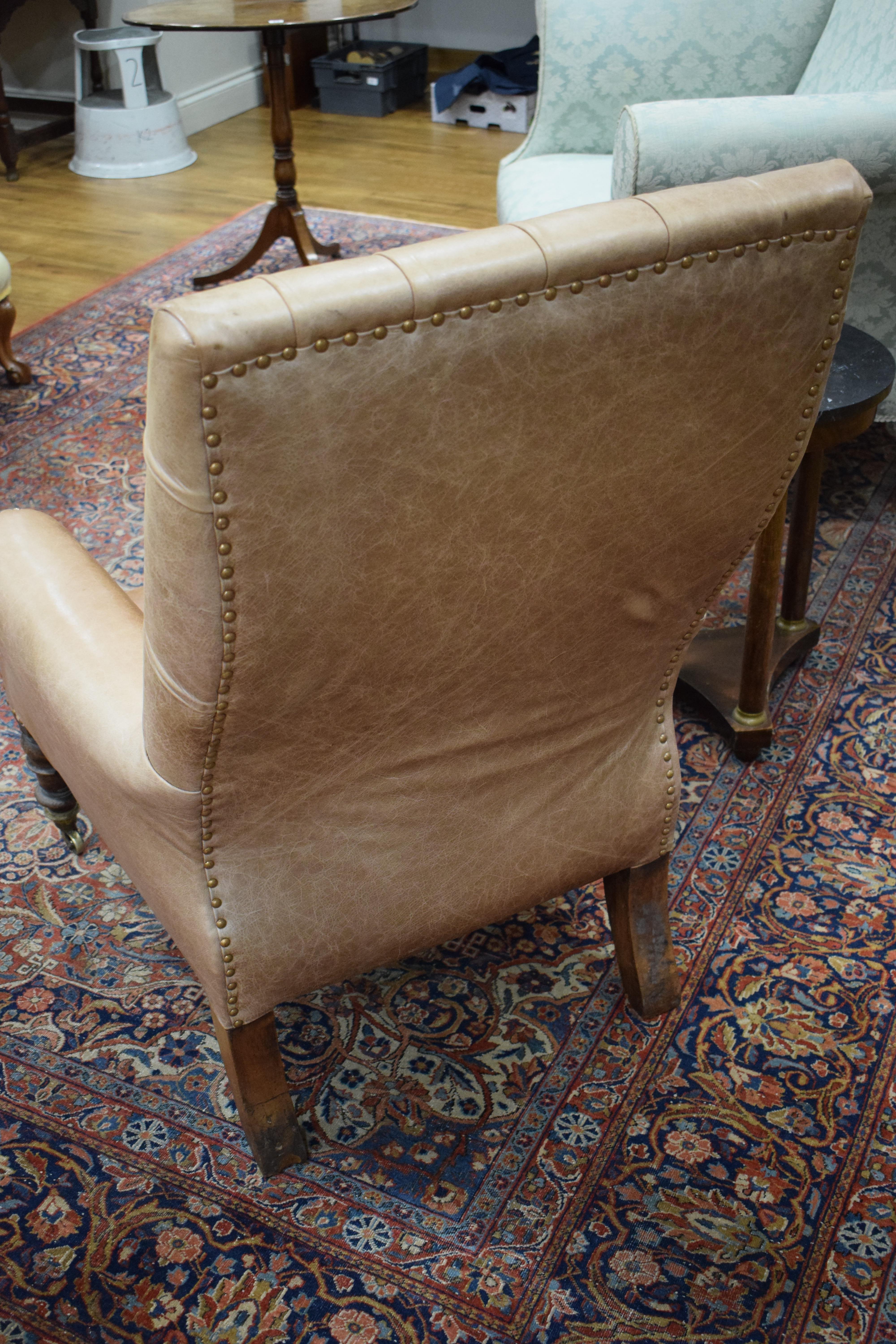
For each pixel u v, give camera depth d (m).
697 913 1.87
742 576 2.65
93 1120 1.58
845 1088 1.60
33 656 1.39
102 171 5.13
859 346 2.12
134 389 3.46
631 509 1.07
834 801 2.07
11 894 1.94
